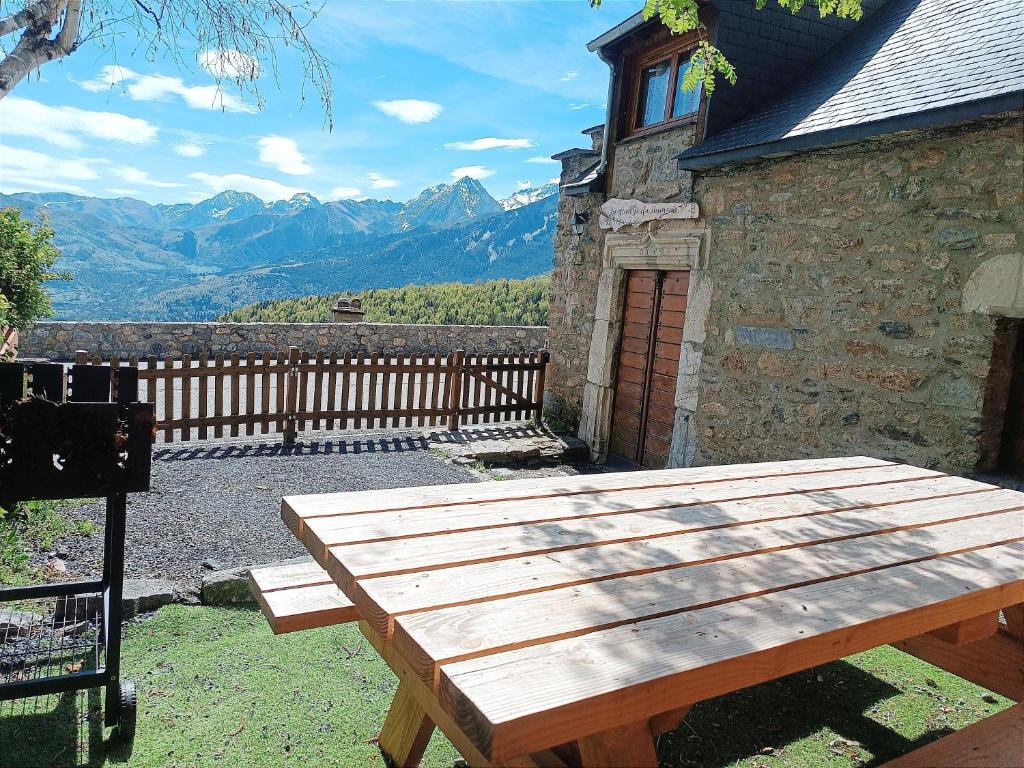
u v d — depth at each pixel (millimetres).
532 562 1837
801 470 3377
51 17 3488
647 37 7332
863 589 1836
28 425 2211
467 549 1893
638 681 1267
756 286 5883
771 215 5730
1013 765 1898
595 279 8180
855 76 5676
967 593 1885
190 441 7387
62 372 2357
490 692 1191
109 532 2717
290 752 2393
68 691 2562
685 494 2723
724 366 6223
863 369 5020
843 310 5152
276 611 2236
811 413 5414
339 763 2342
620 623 1510
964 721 2900
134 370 2393
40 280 8961
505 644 1363
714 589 1746
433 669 1294
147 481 2400
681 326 6926
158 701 2668
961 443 4410
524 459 7680
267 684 2836
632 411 7703
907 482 3244
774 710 2941
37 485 2250
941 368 4516
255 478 6227
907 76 5078
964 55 4879
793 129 5250
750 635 1496
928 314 4590
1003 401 4422
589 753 1488
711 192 6340
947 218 4465
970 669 2811
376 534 1959
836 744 2715
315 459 7039
